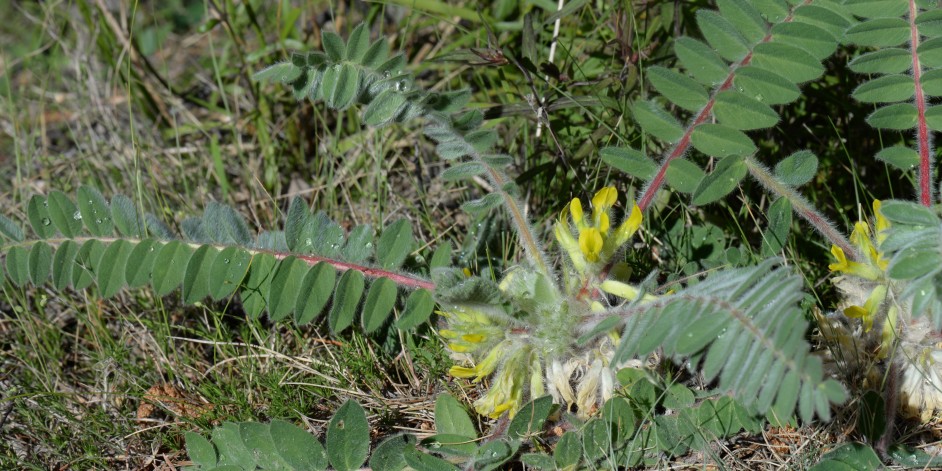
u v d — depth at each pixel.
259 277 2.53
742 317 1.83
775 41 2.43
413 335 2.86
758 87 2.42
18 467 2.69
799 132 3.21
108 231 2.56
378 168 3.34
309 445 2.27
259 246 2.57
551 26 3.60
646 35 3.22
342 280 2.46
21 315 3.24
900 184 3.04
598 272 2.39
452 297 2.15
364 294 2.73
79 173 3.87
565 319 2.31
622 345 2.00
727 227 3.04
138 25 5.01
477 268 2.96
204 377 2.93
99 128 4.15
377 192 3.48
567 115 3.34
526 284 2.39
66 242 2.54
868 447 2.14
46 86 4.35
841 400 1.62
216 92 4.18
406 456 2.23
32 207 2.53
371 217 3.43
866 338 2.36
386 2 3.77
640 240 3.07
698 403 2.38
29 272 2.54
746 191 2.98
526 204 3.12
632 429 2.31
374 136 3.64
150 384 2.97
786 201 2.46
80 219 2.55
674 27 3.16
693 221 3.05
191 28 5.10
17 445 2.82
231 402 2.80
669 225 3.03
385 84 2.31
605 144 3.08
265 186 3.76
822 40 2.40
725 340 1.83
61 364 3.12
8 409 2.91
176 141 3.90
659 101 3.17
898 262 1.84
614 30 3.34
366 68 2.31
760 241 3.03
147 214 2.57
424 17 4.04
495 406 2.34
